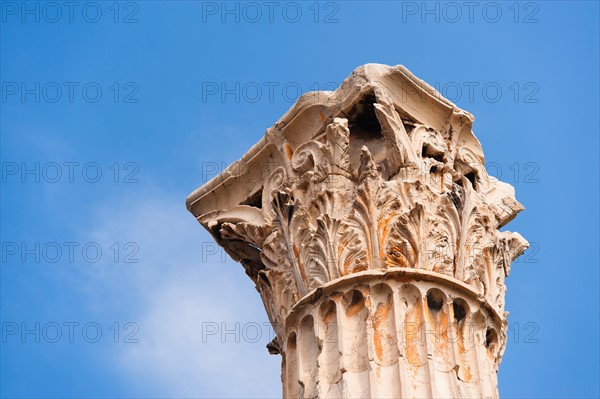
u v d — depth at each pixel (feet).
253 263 78.64
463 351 67.31
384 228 69.77
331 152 72.33
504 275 73.77
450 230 71.15
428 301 67.97
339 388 65.26
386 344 66.18
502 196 77.61
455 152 75.66
